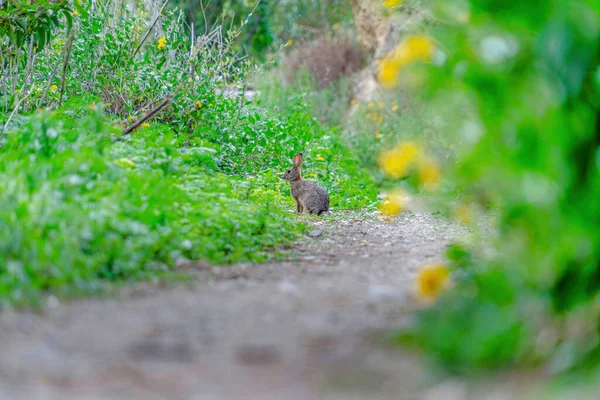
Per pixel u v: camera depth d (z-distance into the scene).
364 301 10.38
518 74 8.59
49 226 11.23
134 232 12.04
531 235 8.70
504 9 8.50
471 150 9.17
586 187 8.20
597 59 8.07
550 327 8.19
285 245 15.55
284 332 9.13
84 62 23.36
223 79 25.55
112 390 7.43
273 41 46.69
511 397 7.14
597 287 8.33
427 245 15.62
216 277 12.00
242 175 23.97
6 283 9.91
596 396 6.81
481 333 8.03
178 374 7.91
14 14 19.16
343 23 53.31
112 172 13.52
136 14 26.84
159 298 10.56
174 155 16.41
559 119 8.23
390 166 9.71
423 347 8.40
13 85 20.53
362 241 16.52
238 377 7.85
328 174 26.80
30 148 14.30
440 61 9.12
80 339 8.82
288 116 32.94
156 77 23.62
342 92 44.25
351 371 7.98
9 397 7.07
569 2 7.74
